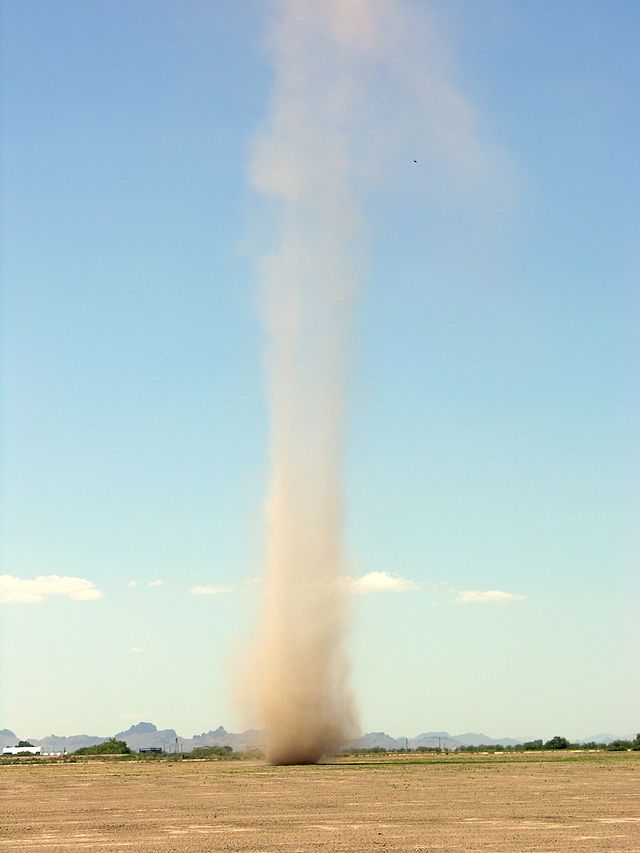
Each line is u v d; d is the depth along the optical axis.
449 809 47.94
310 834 38.56
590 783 65.44
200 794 58.50
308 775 77.12
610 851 33.69
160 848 35.00
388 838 37.22
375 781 68.62
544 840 36.56
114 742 170.12
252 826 41.47
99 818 45.22
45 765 110.56
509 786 62.94
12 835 39.31
